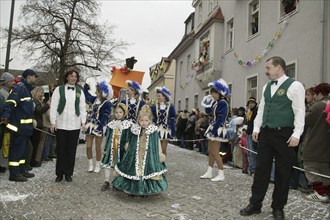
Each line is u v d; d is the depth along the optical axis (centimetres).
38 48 2344
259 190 432
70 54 2370
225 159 984
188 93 2325
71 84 623
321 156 523
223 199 515
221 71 1670
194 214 429
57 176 602
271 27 1186
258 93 1262
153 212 430
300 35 1007
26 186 549
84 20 2372
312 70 941
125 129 522
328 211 455
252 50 1332
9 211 412
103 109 705
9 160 582
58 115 607
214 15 1669
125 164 502
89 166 717
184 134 1503
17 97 566
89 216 405
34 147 735
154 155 505
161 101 756
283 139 413
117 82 798
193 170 817
